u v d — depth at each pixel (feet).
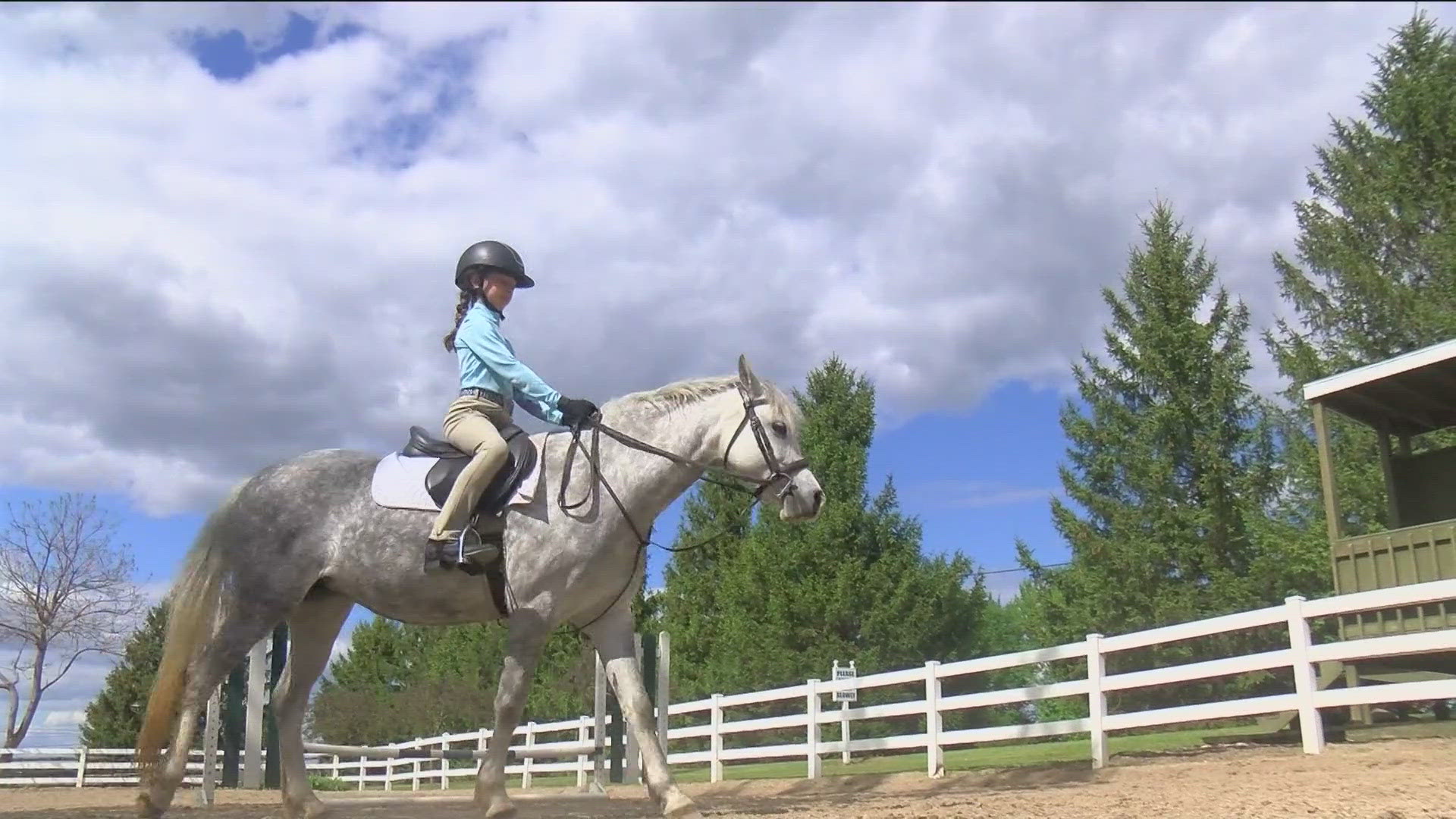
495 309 23.09
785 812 24.39
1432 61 86.33
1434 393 43.68
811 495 21.83
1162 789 27.04
